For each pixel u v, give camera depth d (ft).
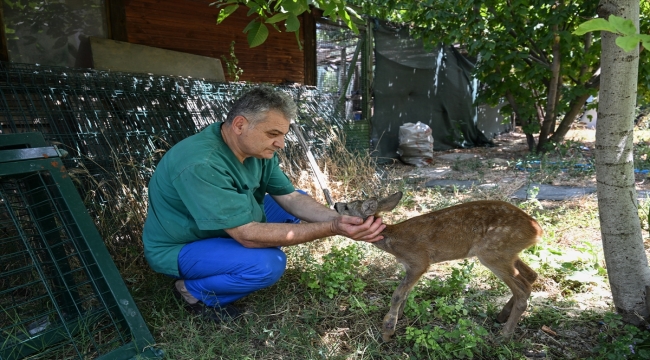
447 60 35.01
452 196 19.70
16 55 16.53
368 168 20.56
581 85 29.40
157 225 9.70
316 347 9.02
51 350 8.59
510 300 9.69
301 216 11.21
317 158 20.01
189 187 8.89
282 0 8.62
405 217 16.74
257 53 23.93
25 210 10.16
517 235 9.12
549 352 8.73
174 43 20.63
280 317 10.00
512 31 29.76
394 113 31.78
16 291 10.39
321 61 28.71
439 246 9.55
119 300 8.64
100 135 14.60
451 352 8.65
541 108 34.58
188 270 9.61
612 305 10.12
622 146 8.86
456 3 27.78
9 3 16.21
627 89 8.62
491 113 42.88
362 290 10.95
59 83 14.82
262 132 9.07
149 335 8.64
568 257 11.98
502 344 8.93
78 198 9.13
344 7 9.43
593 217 15.70
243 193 9.81
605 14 8.60
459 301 9.70
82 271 11.12
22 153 8.73
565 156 30.22
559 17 25.81
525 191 20.77
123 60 18.04
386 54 30.81
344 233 9.18
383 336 9.20
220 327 9.60
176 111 17.04
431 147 30.19
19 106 13.47
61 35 17.43
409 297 10.09
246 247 9.37
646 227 14.35
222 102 18.86
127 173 14.11
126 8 18.94
